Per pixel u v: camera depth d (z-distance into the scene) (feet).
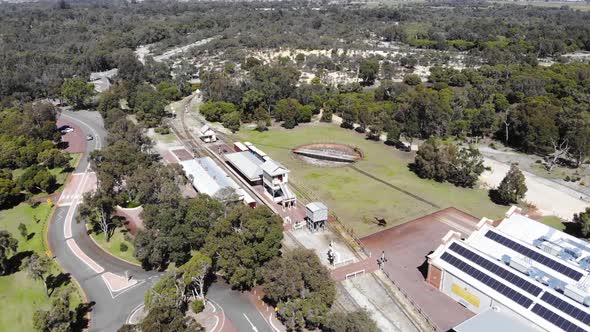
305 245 318.86
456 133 552.41
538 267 245.04
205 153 504.84
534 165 460.96
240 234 264.93
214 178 398.62
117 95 636.48
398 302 260.01
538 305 220.02
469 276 249.75
